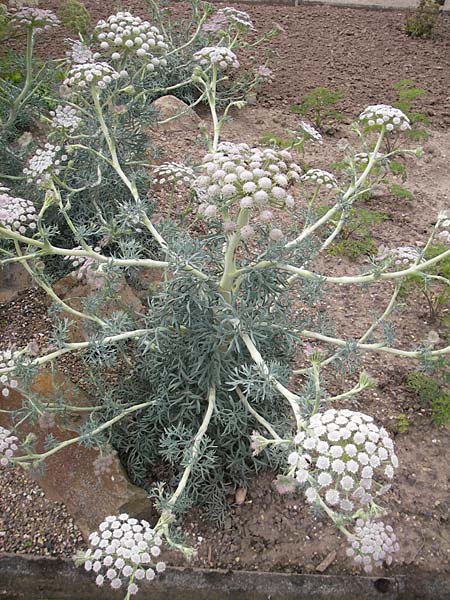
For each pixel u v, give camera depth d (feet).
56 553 10.18
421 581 10.23
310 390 8.61
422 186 20.20
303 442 6.88
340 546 10.57
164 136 20.59
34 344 9.91
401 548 10.66
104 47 13.83
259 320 9.95
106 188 14.80
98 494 10.41
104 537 7.14
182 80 23.12
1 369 9.14
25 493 10.81
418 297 15.83
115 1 30.83
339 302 15.47
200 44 23.86
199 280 9.75
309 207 11.50
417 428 12.67
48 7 28.71
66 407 10.10
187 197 17.43
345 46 29.73
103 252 14.99
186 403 10.32
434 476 11.77
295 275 11.09
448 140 22.86
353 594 10.05
